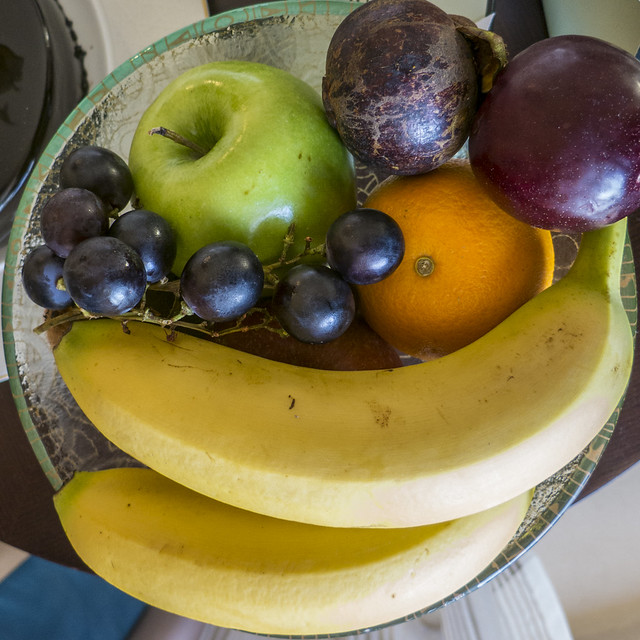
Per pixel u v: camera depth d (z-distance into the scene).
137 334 0.47
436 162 0.48
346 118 0.45
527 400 0.41
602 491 1.18
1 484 0.69
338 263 0.46
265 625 0.45
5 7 0.77
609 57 0.40
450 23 0.43
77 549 0.51
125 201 0.51
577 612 1.16
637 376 0.66
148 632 0.95
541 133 0.40
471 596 0.97
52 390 0.63
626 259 0.58
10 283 0.61
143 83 0.65
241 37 0.64
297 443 0.41
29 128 0.76
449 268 0.49
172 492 0.52
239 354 0.47
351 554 0.45
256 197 0.50
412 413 0.42
